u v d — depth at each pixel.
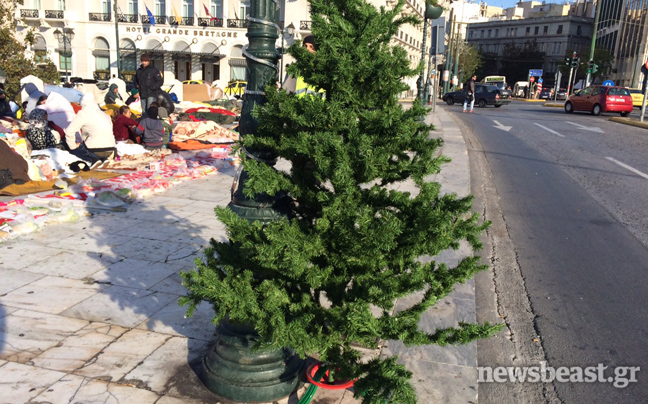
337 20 2.49
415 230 2.34
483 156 12.42
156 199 7.39
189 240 5.58
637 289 4.97
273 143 2.66
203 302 4.12
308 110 2.46
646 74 20.67
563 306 4.59
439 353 3.59
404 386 2.24
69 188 7.25
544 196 8.62
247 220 2.76
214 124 13.59
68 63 45.66
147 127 10.48
